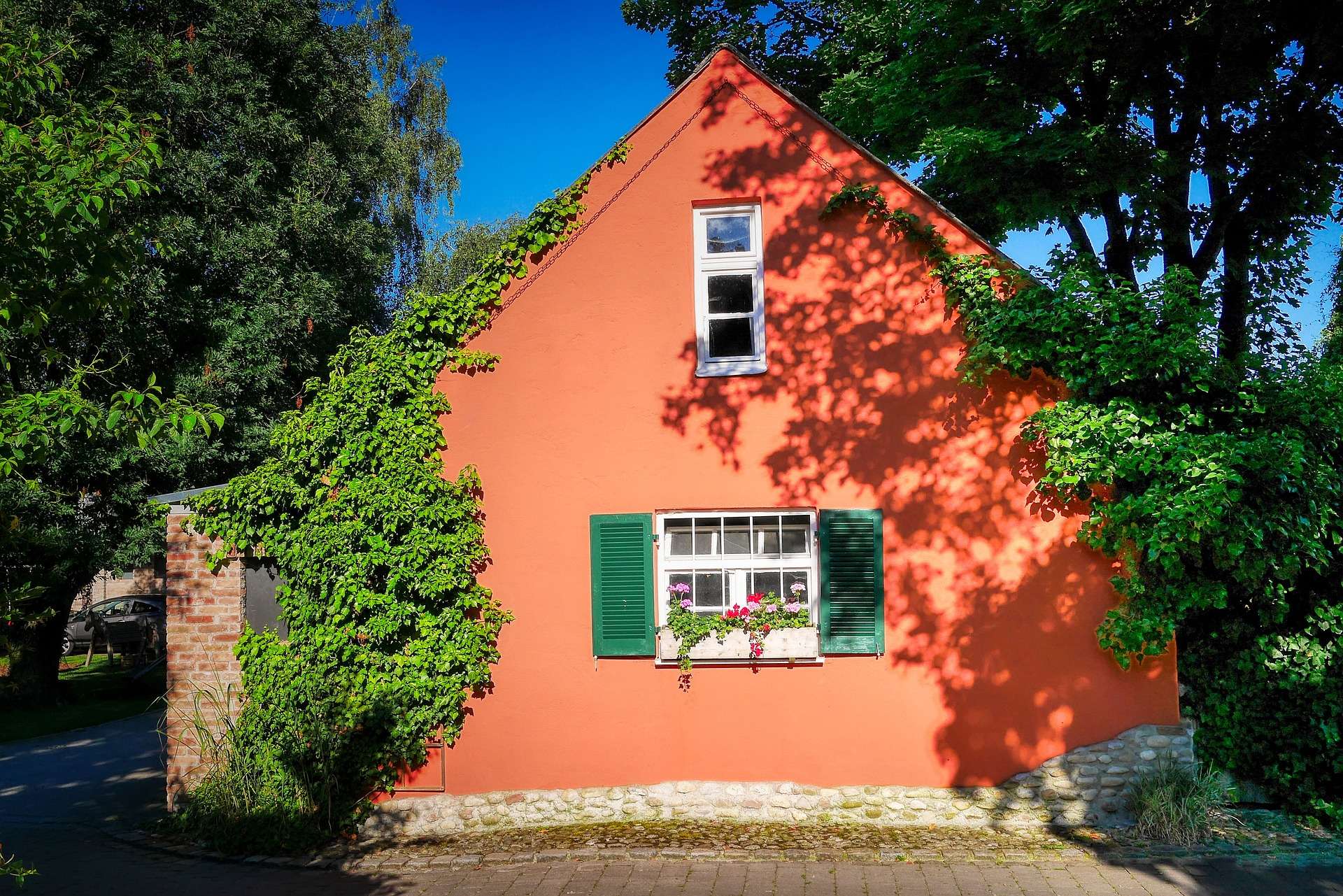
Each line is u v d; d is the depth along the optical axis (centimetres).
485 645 892
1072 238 1359
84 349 1541
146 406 608
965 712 847
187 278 1723
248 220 1819
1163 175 1109
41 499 1487
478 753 891
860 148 895
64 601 1736
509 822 879
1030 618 845
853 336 888
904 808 844
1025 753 838
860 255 892
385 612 881
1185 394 817
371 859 805
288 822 848
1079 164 1109
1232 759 835
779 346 896
